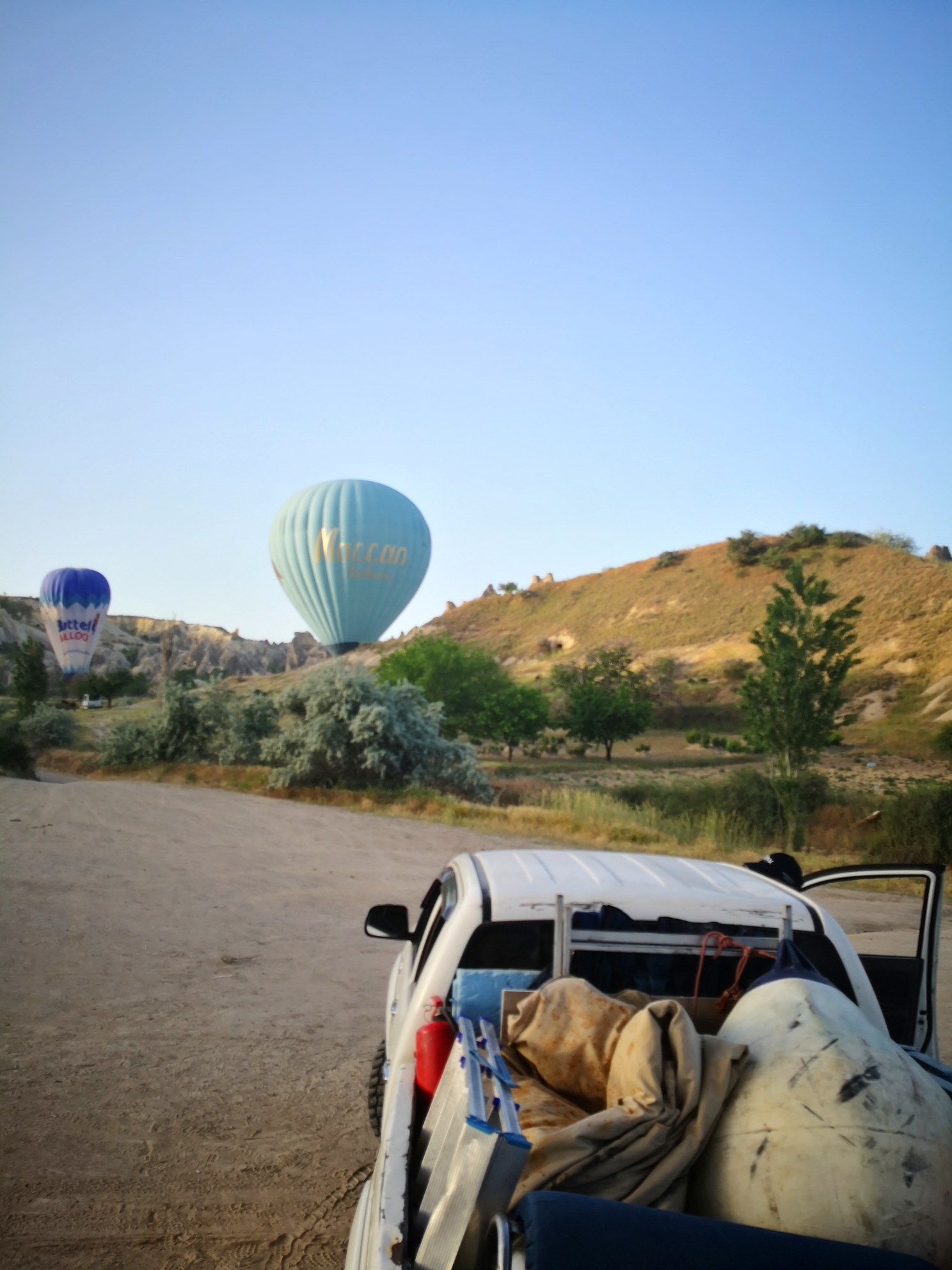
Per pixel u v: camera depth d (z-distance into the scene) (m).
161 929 9.97
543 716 66.31
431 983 3.19
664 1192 2.12
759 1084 2.22
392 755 27.42
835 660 22.84
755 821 21.55
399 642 137.75
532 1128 2.23
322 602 75.75
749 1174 2.10
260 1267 3.74
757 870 4.41
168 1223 4.05
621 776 52.28
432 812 22.77
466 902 3.31
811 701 22.77
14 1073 5.71
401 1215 2.04
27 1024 6.64
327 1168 4.62
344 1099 5.50
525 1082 2.47
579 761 63.53
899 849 17.95
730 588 121.25
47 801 22.39
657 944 3.14
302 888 12.99
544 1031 2.53
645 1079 2.24
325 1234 4.00
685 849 18.56
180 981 8.02
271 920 10.77
